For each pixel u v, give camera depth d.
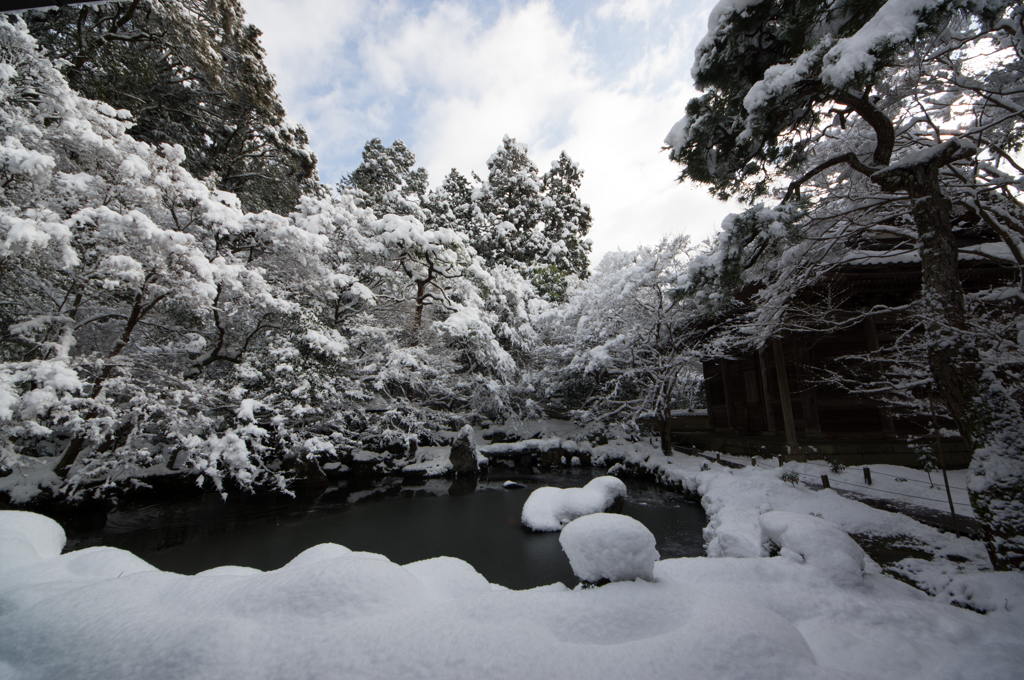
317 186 27.47
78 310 12.32
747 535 6.39
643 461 16.95
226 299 13.33
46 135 10.73
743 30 6.87
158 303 12.95
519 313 25.53
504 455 19.77
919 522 7.04
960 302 5.55
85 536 10.08
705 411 30.22
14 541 4.25
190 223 13.23
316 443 13.74
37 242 8.70
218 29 17.62
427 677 2.19
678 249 16.05
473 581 3.80
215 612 2.77
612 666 2.32
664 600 3.01
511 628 2.60
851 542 4.38
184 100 18.80
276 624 2.60
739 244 6.64
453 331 18.91
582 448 20.27
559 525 10.11
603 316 18.95
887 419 12.66
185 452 12.50
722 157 7.98
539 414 23.84
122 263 10.19
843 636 3.23
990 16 4.85
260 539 9.80
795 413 13.64
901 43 4.75
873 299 12.55
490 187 44.00
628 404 19.28
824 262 8.11
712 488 10.26
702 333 16.77
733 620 2.74
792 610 3.55
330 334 15.50
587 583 3.47
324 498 14.07
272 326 14.70
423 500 13.70
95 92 14.80
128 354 12.14
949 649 3.09
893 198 6.63
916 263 9.78
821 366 13.27
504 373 21.06
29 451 13.11
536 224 42.00
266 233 14.59
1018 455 4.79
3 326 11.02
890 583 4.32
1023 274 6.73
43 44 14.47
